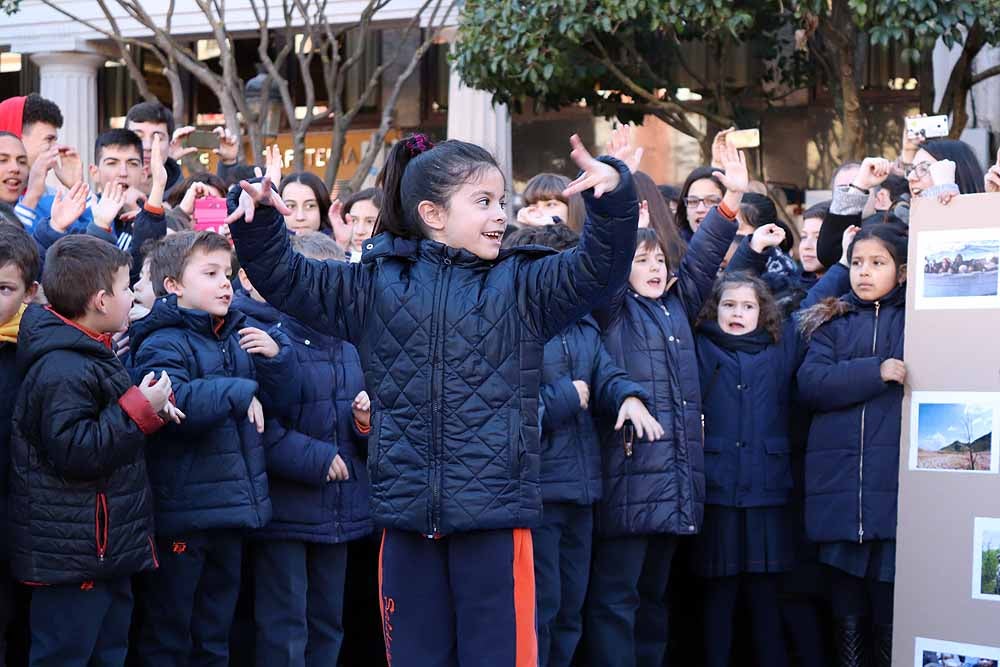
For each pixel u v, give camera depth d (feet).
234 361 13.92
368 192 19.13
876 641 15.30
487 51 26.96
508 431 10.02
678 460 15.19
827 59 28.84
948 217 13.99
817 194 30.07
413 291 10.16
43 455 12.07
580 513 14.88
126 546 12.35
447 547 10.29
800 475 16.49
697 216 18.47
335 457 14.37
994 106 31.65
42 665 12.08
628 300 15.57
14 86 45.75
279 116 29.19
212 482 13.34
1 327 12.37
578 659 15.69
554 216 16.94
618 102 30.63
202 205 16.34
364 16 27.78
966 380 13.83
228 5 37.58
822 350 15.49
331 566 14.78
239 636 15.20
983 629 13.55
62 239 12.58
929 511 13.85
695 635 17.06
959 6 23.90
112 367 12.35
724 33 27.50
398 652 10.39
